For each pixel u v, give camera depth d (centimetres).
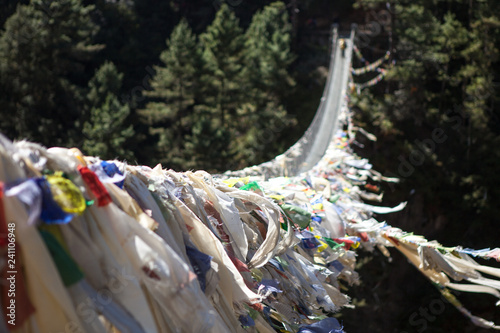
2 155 163
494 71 4397
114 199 203
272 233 294
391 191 4081
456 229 3975
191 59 4250
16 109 3744
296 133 4841
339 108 3069
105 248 184
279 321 304
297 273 338
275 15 5666
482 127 4059
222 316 240
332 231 456
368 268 3441
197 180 286
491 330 3262
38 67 3847
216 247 250
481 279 433
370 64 5247
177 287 195
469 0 4634
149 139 4503
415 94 4256
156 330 184
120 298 182
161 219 224
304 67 5819
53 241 170
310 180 608
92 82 4125
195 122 4284
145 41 5172
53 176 173
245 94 4688
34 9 3969
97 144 3481
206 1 5722
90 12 4966
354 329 3347
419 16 4334
